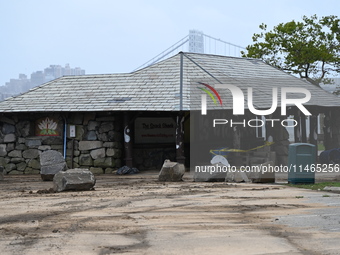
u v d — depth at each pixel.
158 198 17.44
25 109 31.31
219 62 35.28
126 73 33.59
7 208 15.27
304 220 12.73
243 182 23.72
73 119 31.44
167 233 11.22
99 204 16.00
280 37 53.22
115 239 10.63
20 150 31.94
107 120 30.92
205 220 12.85
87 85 33.03
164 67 33.41
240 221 12.66
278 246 9.90
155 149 32.00
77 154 31.23
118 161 30.98
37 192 19.77
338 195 18.03
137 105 30.20
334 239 10.50
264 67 37.38
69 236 10.96
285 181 24.61
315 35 54.12
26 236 10.99
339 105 34.38
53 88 33.34
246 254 9.33
